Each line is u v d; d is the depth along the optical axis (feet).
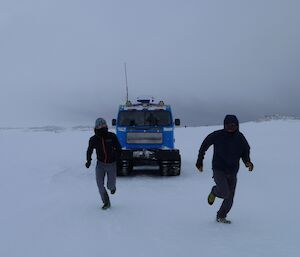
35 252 19.90
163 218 26.20
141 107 50.31
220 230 23.17
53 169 52.80
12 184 40.57
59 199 33.01
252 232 22.70
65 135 151.64
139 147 48.83
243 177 44.73
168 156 46.78
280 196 33.35
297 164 54.24
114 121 51.49
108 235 22.54
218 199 32.17
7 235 22.74
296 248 19.88
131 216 26.78
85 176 47.01
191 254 19.27
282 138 99.35
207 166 57.00
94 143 28.55
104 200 28.86
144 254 19.38
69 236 22.44
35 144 101.14
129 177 47.37
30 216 27.02
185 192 36.14
